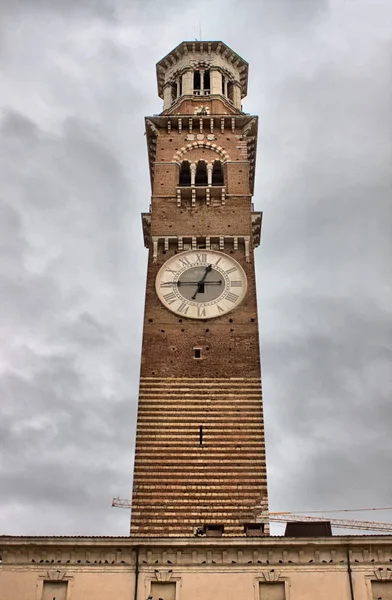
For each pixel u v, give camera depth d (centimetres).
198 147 7894
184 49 8856
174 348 6356
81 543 4800
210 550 4809
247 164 7738
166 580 4716
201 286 6756
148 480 5650
